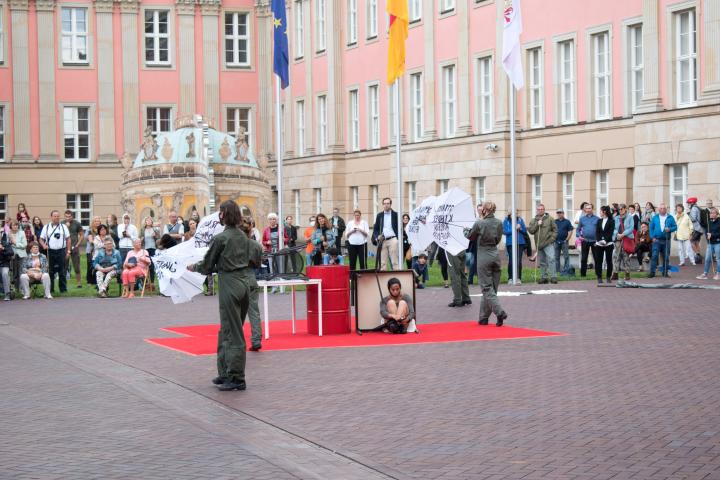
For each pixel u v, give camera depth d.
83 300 32.06
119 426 12.60
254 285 19.34
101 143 70.75
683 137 40.81
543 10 48.56
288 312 26.88
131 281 33.03
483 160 52.00
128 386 15.43
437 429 12.13
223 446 11.48
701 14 40.22
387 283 21.69
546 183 48.56
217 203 50.69
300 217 69.69
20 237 32.75
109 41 70.88
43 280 32.91
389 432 12.05
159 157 52.16
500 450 11.05
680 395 13.66
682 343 18.39
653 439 11.30
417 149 57.50
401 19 32.03
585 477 9.92
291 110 70.19
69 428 12.55
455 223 26.11
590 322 22.17
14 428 12.62
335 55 64.62
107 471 10.52
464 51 53.62
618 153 44.50
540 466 10.36
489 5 51.88
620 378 15.09
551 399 13.69
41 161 69.62
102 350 19.64
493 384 14.92
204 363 17.72
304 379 15.85
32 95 69.56
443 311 25.78
